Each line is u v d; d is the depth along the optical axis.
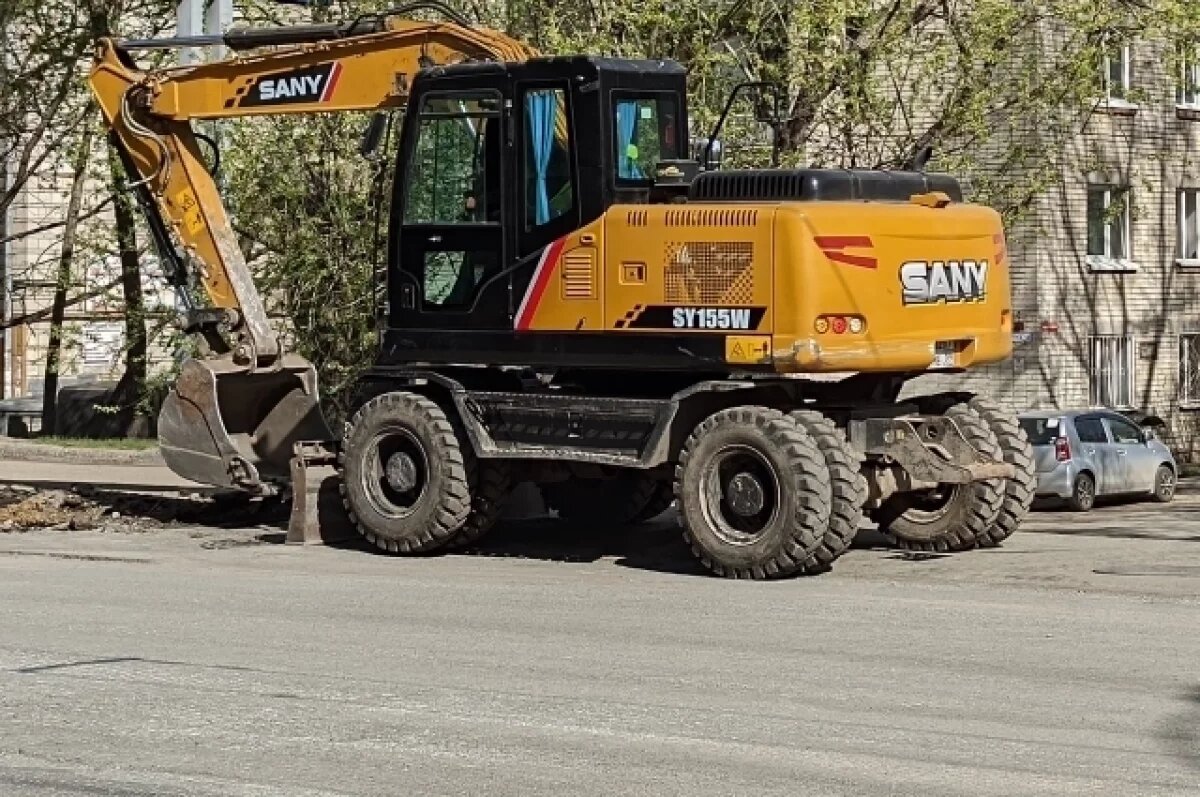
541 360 18.58
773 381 17.77
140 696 12.04
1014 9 27.52
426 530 19.16
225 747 10.61
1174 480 35.12
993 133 28.44
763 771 10.02
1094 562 18.55
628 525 21.98
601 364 18.20
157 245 22.25
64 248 36.28
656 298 17.81
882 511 19.73
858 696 11.99
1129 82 40.28
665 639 14.19
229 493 23.25
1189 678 12.57
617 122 18.34
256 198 30.11
